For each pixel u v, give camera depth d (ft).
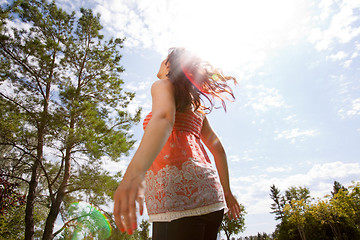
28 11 34.73
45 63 34.27
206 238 2.62
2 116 30.73
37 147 32.58
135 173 1.61
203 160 2.83
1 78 32.91
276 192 157.17
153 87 2.64
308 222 80.69
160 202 2.54
